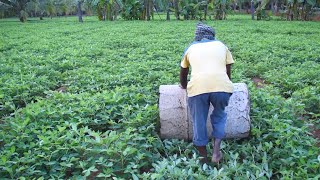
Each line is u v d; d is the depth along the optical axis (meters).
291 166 3.94
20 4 31.61
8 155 4.09
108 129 5.36
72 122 4.93
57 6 39.75
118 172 4.02
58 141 4.31
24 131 4.75
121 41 13.38
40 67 8.68
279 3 35.66
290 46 11.57
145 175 3.72
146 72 8.10
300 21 23.14
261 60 9.62
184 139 4.91
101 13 27.52
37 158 4.08
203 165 3.93
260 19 25.52
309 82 7.29
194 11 25.64
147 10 26.17
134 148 4.10
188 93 4.19
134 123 4.96
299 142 4.30
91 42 13.39
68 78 7.97
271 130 4.61
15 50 12.00
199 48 4.25
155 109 5.27
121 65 8.79
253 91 5.96
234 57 10.30
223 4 25.33
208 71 4.07
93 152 4.17
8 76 7.88
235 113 4.71
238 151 4.52
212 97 4.06
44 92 6.83
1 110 6.14
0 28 21.64
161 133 4.88
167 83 7.07
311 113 5.53
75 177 3.81
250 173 3.84
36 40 14.62
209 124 4.73
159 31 16.53
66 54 10.77
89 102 5.65
